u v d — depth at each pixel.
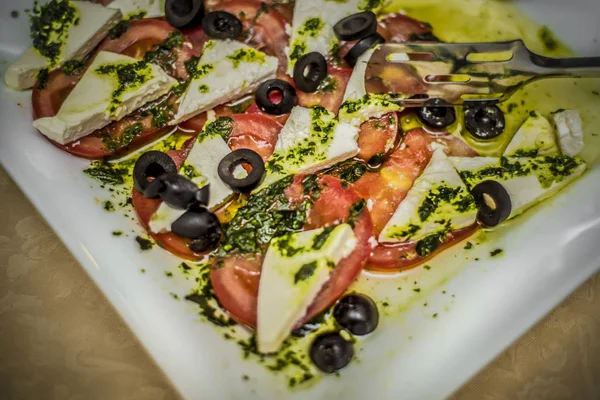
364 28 0.28
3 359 0.23
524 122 0.27
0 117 0.27
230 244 0.24
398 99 0.27
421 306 0.23
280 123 0.27
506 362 0.23
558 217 0.25
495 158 0.26
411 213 0.24
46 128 0.26
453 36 0.31
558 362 0.23
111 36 0.29
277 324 0.21
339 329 0.23
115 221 0.24
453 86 0.26
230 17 0.29
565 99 0.29
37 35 0.29
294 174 0.25
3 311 0.24
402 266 0.24
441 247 0.24
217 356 0.21
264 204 0.24
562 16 0.30
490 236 0.25
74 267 0.25
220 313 0.23
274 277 0.22
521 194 0.25
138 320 0.22
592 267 0.23
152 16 0.30
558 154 0.27
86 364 0.23
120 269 0.23
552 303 0.22
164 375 0.22
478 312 0.23
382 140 0.26
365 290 0.24
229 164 0.25
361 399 0.21
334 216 0.24
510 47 0.25
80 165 0.26
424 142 0.27
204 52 0.28
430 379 0.21
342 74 0.28
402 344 0.22
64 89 0.28
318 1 0.29
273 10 0.30
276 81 0.27
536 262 0.24
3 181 0.26
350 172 0.26
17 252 0.25
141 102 0.27
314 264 0.22
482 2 0.31
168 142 0.28
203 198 0.24
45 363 0.23
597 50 0.30
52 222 0.24
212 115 0.28
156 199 0.25
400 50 0.26
